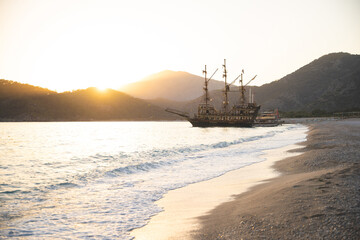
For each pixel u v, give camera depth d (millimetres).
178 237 8258
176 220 9898
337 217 7996
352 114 156250
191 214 10500
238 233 7953
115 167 23172
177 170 20859
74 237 8641
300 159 21125
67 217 10570
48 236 8750
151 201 12672
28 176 20656
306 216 8367
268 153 28859
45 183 17594
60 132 121000
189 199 12797
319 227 7535
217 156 28172
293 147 32094
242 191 13742
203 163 23922
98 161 29000
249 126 147875
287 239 7133
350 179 12398
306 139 40812
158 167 22406
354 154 20922
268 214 9055
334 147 27047
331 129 55500
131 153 35031
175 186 15641
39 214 10969
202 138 66500
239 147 36719
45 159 32156
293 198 10312
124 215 10711
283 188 12078
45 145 55688
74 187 15914
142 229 9188
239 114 152625
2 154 38750
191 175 18781
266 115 177500
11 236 8727
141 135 90375
